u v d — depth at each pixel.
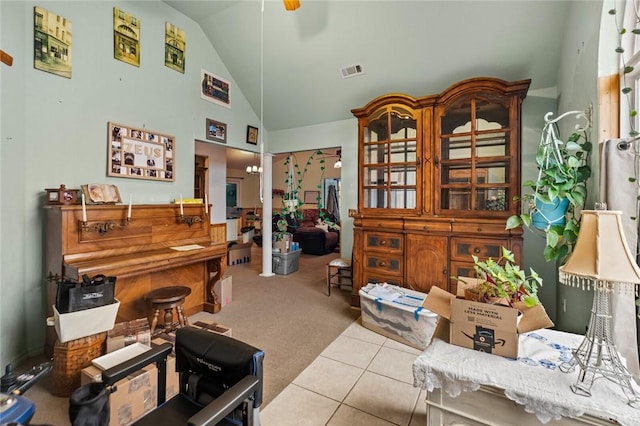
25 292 2.20
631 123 1.63
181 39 3.37
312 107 4.17
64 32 2.40
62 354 1.77
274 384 1.90
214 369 1.17
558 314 2.70
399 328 2.49
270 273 4.79
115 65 2.75
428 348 1.33
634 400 0.96
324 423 1.56
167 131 3.24
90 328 1.82
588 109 1.91
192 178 3.54
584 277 1.08
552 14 2.44
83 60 2.53
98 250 2.33
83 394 0.94
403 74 3.33
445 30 2.82
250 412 1.05
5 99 1.97
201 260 2.88
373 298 2.66
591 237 1.08
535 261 2.93
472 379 1.11
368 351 2.34
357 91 3.72
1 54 1.91
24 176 2.18
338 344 2.46
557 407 0.98
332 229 7.57
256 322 2.91
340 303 3.48
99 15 2.63
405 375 2.01
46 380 1.94
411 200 3.03
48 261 2.29
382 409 1.67
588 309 1.94
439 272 2.76
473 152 2.68
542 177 1.87
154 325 2.41
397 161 3.12
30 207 2.23
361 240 3.18
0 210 1.94
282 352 2.33
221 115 3.94
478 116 2.78
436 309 1.42
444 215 2.79
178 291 2.54
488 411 1.12
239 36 3.56
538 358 1.22
